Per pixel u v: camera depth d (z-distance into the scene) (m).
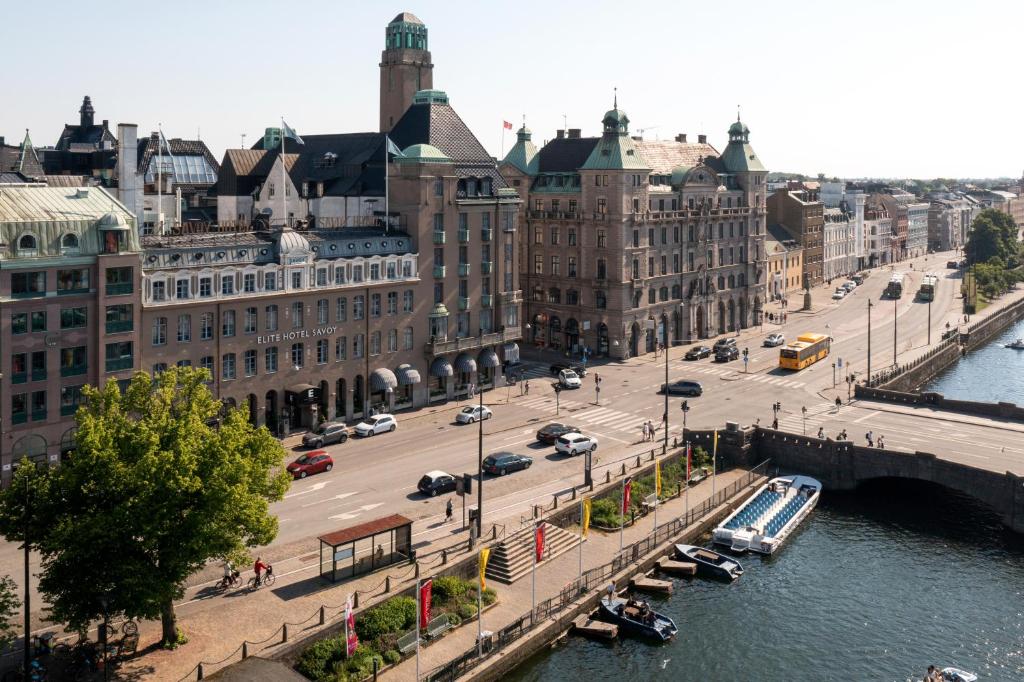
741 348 168.25
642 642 70.06
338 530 75.81
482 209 126.88
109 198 94.19
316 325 108.06
